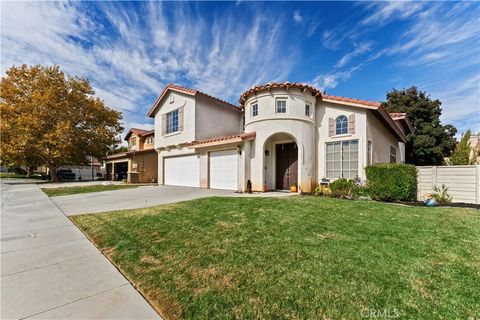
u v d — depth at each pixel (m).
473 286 3.02
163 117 19.80
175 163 18.86
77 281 3.43
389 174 9.80
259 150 12.43
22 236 5.64
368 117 11.57
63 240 5.33
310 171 12.15
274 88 12.23
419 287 3.00
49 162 25.20
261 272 3.44
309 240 4.68
